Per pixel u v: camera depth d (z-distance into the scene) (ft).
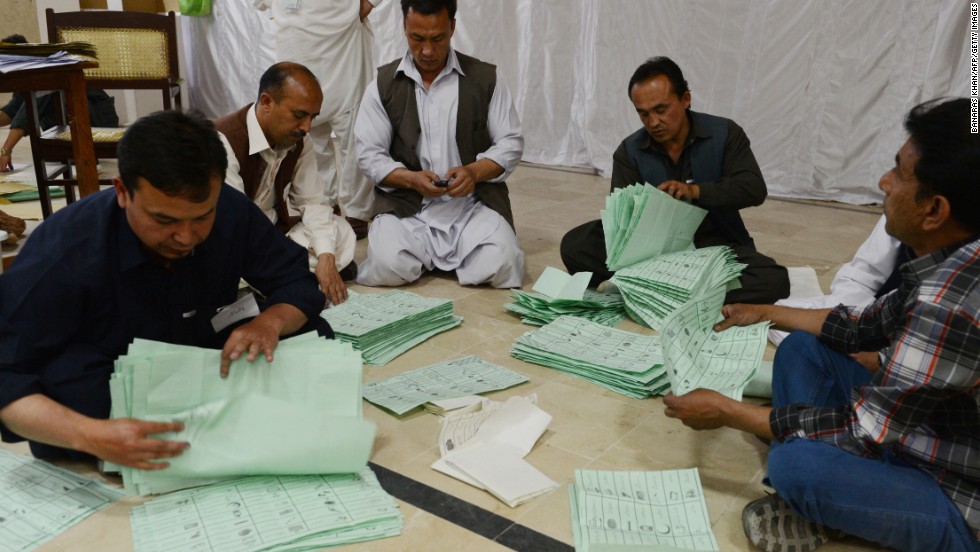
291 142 8.73
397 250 10.00
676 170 9.30
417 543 4.94
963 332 3.90
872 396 4.33
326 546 4.85
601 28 16.81
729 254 8.96
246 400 5.22
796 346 5.62
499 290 10.17
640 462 5.99
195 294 5.55
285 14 13.09
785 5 14.61
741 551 4.93
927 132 3.98
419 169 10.66
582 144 18.33
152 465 4.82
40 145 11.41
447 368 7.60
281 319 5.74
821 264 11.35
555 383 7.38
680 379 5.42
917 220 4.12
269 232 5.99
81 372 5.13
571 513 5.26
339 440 5.24
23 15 21.74
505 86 10.62
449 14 9.75
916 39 13.69
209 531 4.83
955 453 4.32
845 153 14.89
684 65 15.94
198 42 22.21
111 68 13.57
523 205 15.02
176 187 4.33
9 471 5.52
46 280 4.87
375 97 10.42
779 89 15.11
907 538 4.47
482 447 6.01
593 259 9.84
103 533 4.90
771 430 4.85
